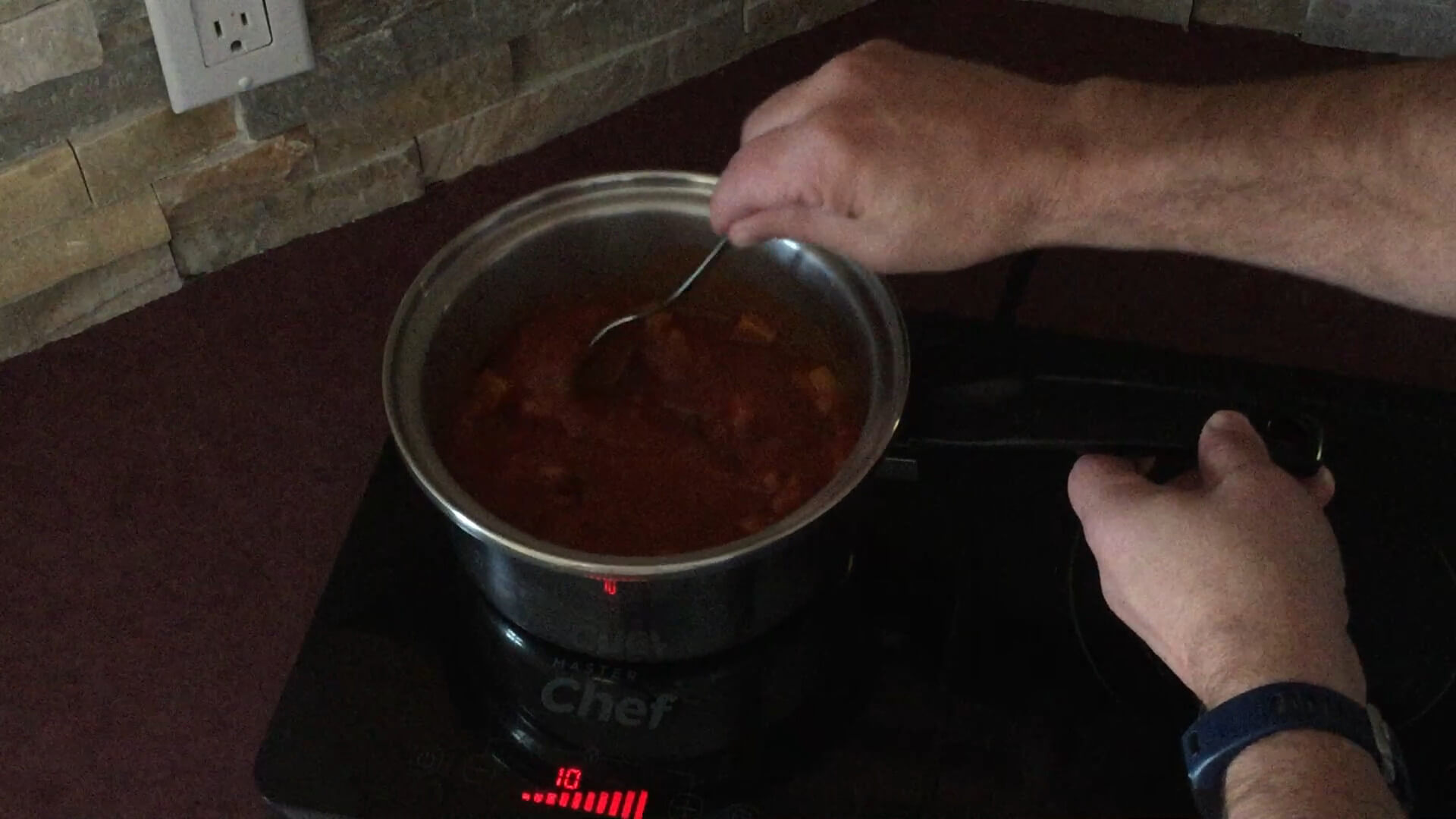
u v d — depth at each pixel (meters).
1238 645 0.53
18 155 0.77
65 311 0.85
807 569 0.65
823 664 0.68
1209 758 0.51
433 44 0.87
